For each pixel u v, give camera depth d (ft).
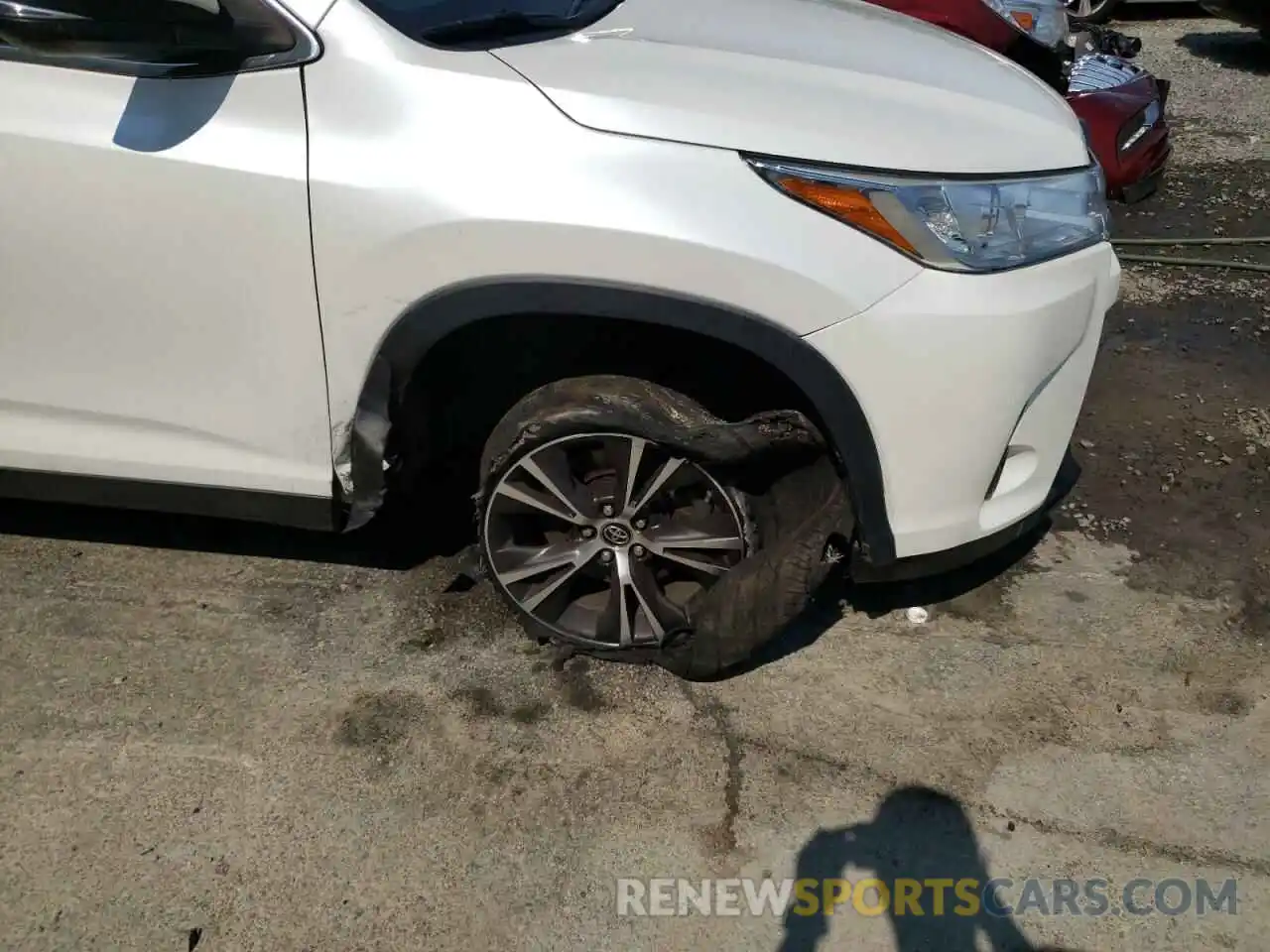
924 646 8.07
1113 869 6.43
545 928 6.07
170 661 7.84
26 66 6.36
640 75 6.26
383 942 5.99
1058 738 7.30
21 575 8.62
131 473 7.37
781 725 7.37
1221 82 21.91
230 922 6.08
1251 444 10.50
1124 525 9.43
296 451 7.05
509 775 6.98
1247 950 5.98
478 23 6.71
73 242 6.49
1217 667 7.91
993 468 6.78
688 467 6.73
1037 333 6.45
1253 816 6.75
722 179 5.96
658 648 7.45
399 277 6.23
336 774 6.98
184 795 6.82
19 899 6.19
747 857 6.48
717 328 6.10
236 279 6.44
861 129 6.19
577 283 6.09
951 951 5.97
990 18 13.96
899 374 6.18
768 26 7.48
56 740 7.20
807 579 6.88
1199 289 13.60
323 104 6.17
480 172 6.04
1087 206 6.97
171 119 6.26
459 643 8.05
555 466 6.95
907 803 6.82
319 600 8.45
